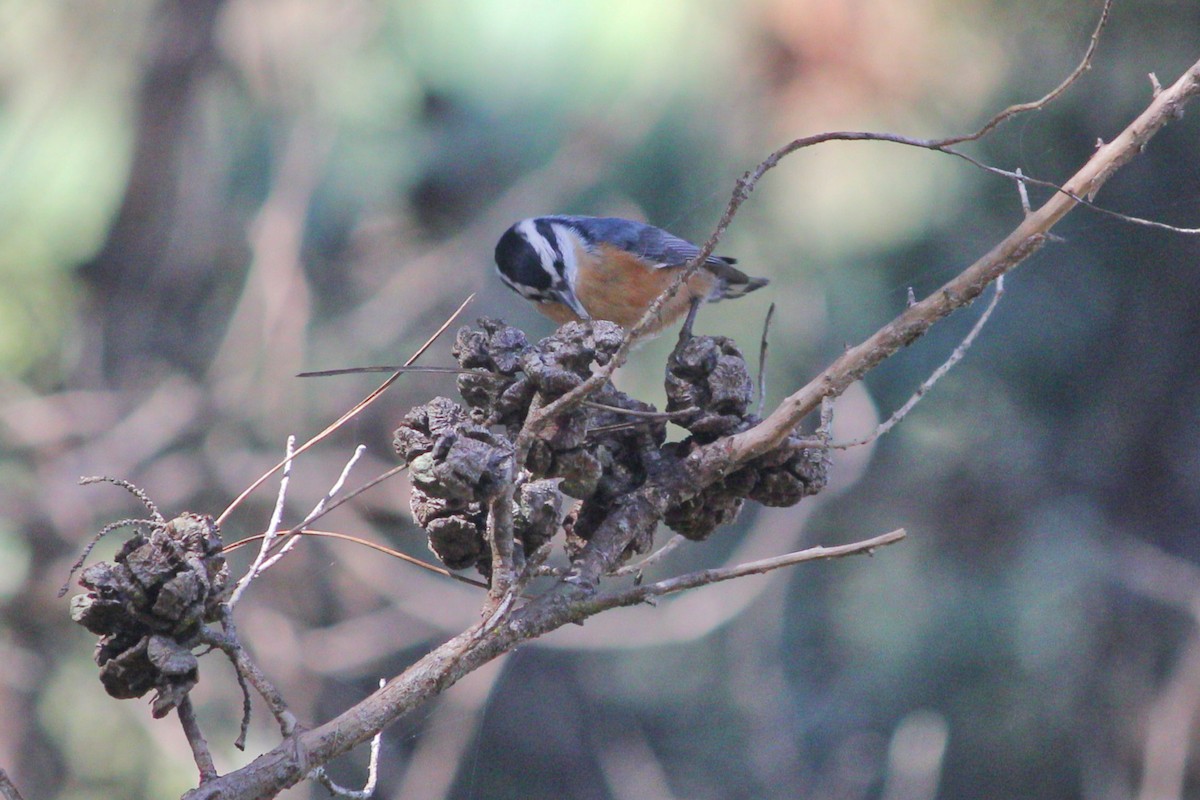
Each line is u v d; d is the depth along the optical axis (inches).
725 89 467.5
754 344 504.7
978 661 533.3
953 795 530.6
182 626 115.7
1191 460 517.0
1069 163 456.4
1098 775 513.3
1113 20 437.4
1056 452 532.4
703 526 140.3
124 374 538.6
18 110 535.2
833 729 568.1
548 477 127.6
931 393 526.6
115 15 536.7
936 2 434.0
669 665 642.2
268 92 545.3
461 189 533.0
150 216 543.5
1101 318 509.0
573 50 493.7
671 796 602.5
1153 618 517.0
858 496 562.9
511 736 652.1
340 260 555.8
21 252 529.7
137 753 486.9
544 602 121.3
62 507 495.2
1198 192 463.8
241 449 514.9
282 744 111.8
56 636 501.0
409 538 528.1
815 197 467.2
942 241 476.7
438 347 540.4
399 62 528.1
